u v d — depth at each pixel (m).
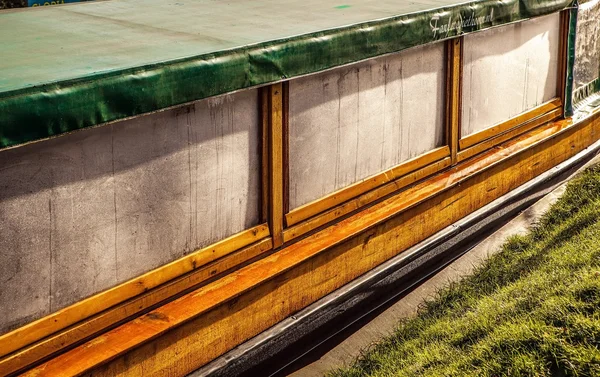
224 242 4.96
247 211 5.11
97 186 4.19
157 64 4.16
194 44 4.66
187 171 4.64
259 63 4.68
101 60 4.25
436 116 6.55
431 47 6.28
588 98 8.74
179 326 4.56
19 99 3.63
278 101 5.03
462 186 6.74
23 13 5.72
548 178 7.84
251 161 5.04
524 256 6.66
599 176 7.65
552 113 8.05
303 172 5.42
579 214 7.10
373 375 5.41
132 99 4.07
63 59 4.29
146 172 4.41
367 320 6.22
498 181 7.21
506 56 7.21
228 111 4.78
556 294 5.23
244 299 4.96
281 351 5.36
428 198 6.27
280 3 6.23
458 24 6.23
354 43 5.30
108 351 4.22
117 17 5.59
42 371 4.04
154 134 4.40
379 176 6.06
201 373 4.75
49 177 3.97
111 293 4.37
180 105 4.32
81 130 3.90
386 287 6.18
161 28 5.19
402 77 6.07
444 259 6.86
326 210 5.66
